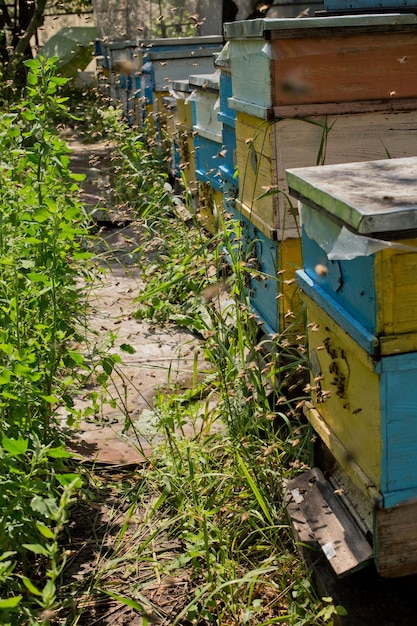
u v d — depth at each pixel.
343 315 2.07
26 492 2.25
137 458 3.27
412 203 1.86
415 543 2.06
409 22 3.15
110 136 8.34
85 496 2.97
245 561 2.59
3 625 1.91
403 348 1.90
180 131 6.38
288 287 3.32
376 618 2.16
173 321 4.84
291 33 3.10
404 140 3.32
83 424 3.58
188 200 5.34
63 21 19.97
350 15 3.43
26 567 2.52
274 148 3.23
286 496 2.59
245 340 3.33
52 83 3.32
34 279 2.95
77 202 4.26
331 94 3.20
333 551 2.21
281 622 2.24
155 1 13.82
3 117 3.93
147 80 8.34
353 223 1.85
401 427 1.96
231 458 3.04
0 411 2.61
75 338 3.98
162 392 3.84
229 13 12.74
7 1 18.02
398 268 1.86
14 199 3.76
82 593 2.48
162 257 5.25
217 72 4.75
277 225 3.28
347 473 2.20
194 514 2.59
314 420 2.46
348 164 2.39
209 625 2.35
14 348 2.79
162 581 2.54
